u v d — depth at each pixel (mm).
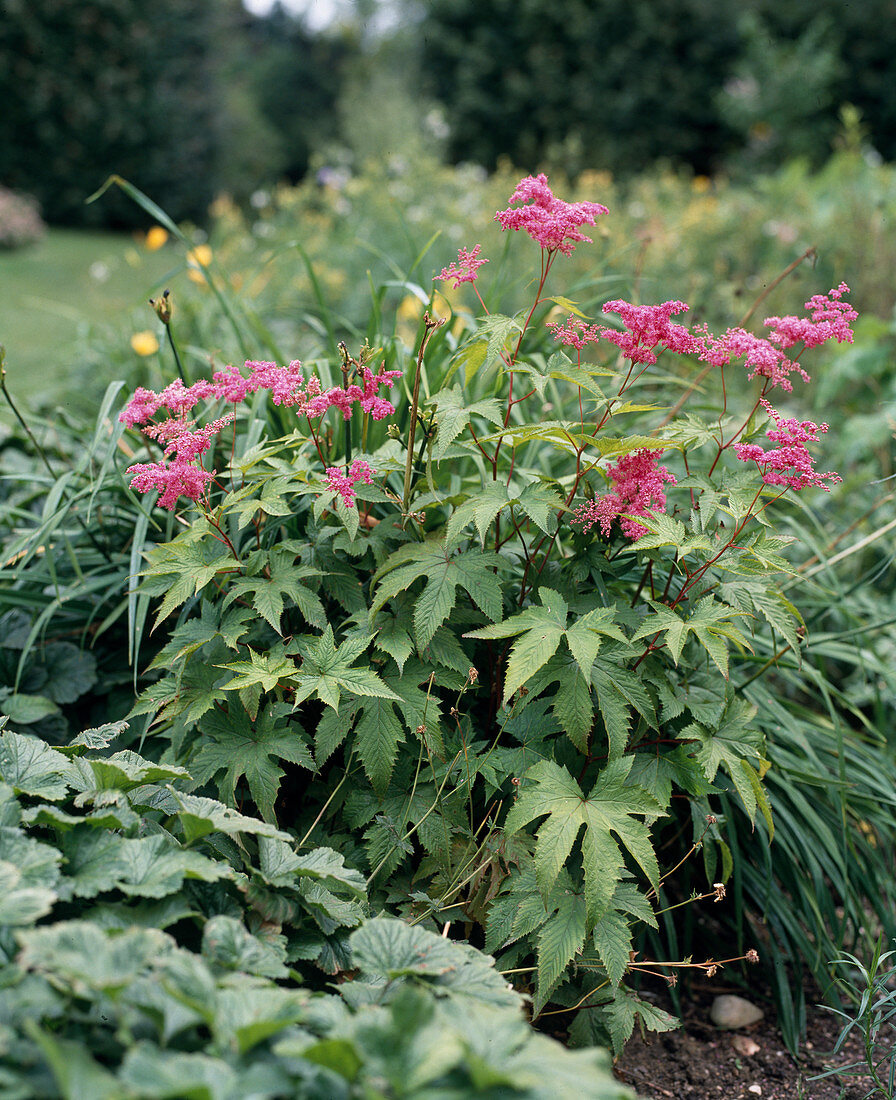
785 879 2510
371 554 2293
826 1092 2205
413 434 2100
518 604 2260
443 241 6035
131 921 1538
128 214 15438
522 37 14977
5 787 1692
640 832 1809
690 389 3078
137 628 2371
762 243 6461
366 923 1600
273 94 24219
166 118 15297
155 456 2867
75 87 14500
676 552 2234
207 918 1708
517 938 1954
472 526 2273
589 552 2168
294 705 2004
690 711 2170
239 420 2951
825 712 3381
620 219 6398
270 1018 1273
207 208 16141
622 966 1825
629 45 14773
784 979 2391
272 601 2006
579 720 1922
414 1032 1221
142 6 15055
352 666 2137
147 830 1822
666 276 5574
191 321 4152
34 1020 1285
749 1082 2230
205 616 2154
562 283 4961
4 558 2611
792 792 2506
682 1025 2383
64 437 3518
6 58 13914
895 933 2518
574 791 1877
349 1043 1192
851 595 3225
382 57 19031
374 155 11289
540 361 2809
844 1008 2482
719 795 2408
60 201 14922
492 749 2109
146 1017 1342
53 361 5496
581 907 1881
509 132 15125
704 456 3195
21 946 1418
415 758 2150
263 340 3301
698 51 14734
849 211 6168
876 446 4094
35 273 10133
